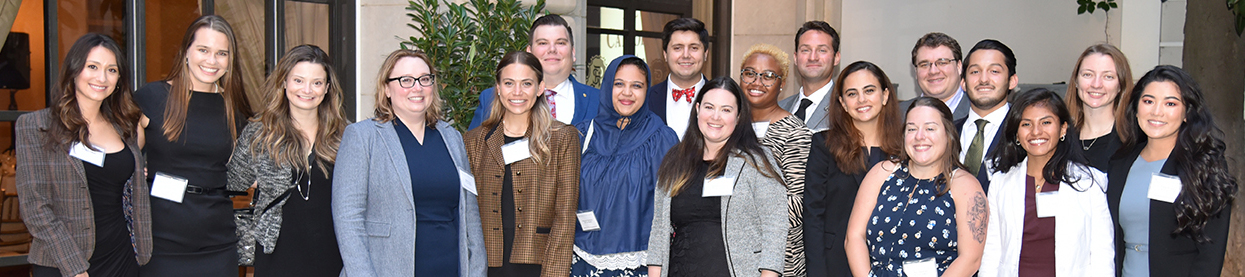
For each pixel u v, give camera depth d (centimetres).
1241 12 309
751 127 263
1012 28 582
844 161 264
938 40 340
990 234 257
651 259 269
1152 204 239
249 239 278
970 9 580
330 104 265
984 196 244
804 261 270
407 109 246
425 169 249
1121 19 581
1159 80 238
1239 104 353
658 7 591
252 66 434
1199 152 232
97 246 260
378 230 239
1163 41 579
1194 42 370
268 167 254
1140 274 242
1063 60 588
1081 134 283
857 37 584
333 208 237
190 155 271
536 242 271
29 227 247
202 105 276
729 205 255
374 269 239
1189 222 230
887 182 253
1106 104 272
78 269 251
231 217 280
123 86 260
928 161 241
